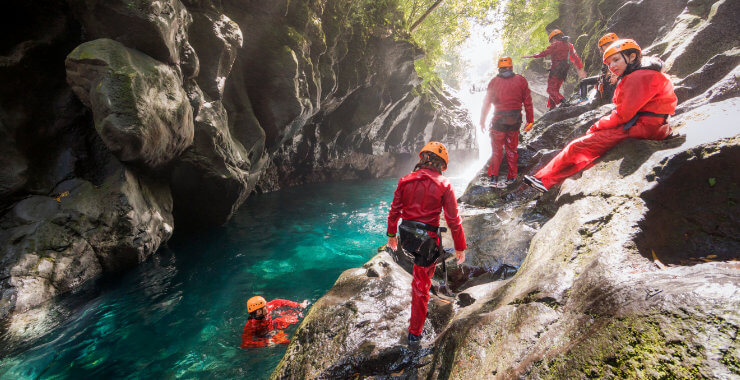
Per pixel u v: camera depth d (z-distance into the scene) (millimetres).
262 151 9289
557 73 6969
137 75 5266
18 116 5715
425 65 16516
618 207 2672
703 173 2402
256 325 4430
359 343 2824
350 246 7586
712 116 3160
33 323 4617
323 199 11750
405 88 14312
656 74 3029
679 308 1524
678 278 1768
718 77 4488
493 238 4289
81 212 5723
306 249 7352
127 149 5402
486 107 5227
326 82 11219
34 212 5574
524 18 12938
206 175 7281
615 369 1491
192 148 6953
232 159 7715
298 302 5238
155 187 6977
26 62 5727
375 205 11062
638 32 7648
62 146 6125
